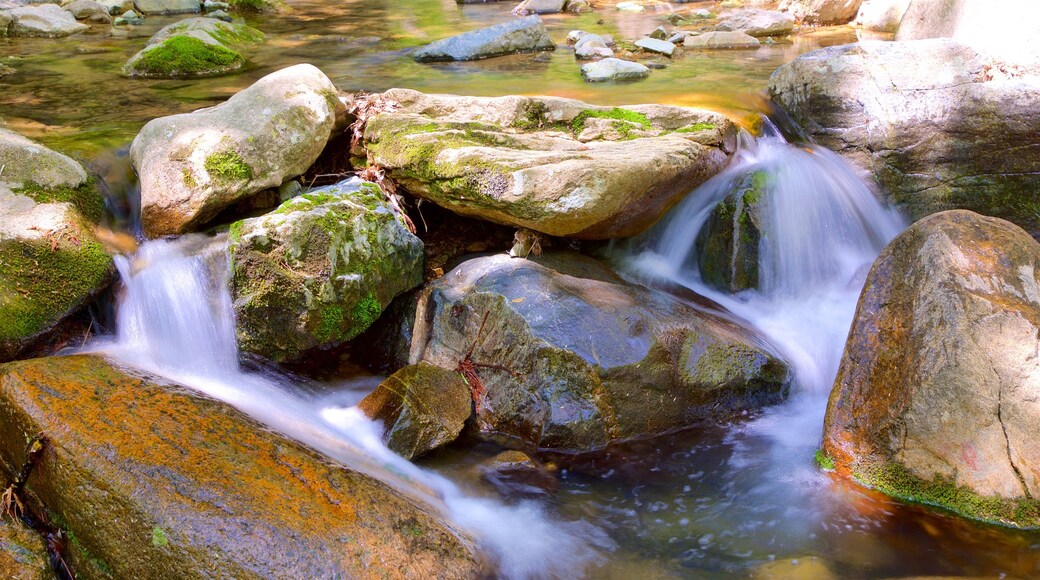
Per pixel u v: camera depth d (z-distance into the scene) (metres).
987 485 3.22
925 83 5.21
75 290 3.80
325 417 3.82
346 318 4.05
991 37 5.33
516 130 4.80
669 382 3.95
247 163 4.23
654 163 4.17
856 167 5.35
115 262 4.03
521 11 10.41
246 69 6.95
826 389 4.36
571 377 3.83
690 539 3.31
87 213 4.19
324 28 9.22
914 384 3.36
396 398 3.77
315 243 3.90
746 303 4.79
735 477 3.69
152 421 3.08
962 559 3.11
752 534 3.33
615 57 7.44
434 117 4.94
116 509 2.77
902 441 3.38
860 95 5.29
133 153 4.43
